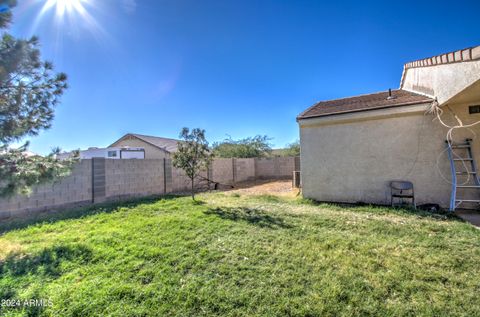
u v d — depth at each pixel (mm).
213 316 2107
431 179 6328
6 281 2748
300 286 2514
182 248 3619
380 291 2412
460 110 6043
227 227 4711
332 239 3936
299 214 5766
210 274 2836
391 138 6750
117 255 3412
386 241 3842
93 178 8359
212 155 9102
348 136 7316
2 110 3438
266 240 3957
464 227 4441
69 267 3105
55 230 4887
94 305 2260
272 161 19656
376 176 6922
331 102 9562
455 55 4930
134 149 17547
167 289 2521
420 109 6316
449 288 2469
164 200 8227
